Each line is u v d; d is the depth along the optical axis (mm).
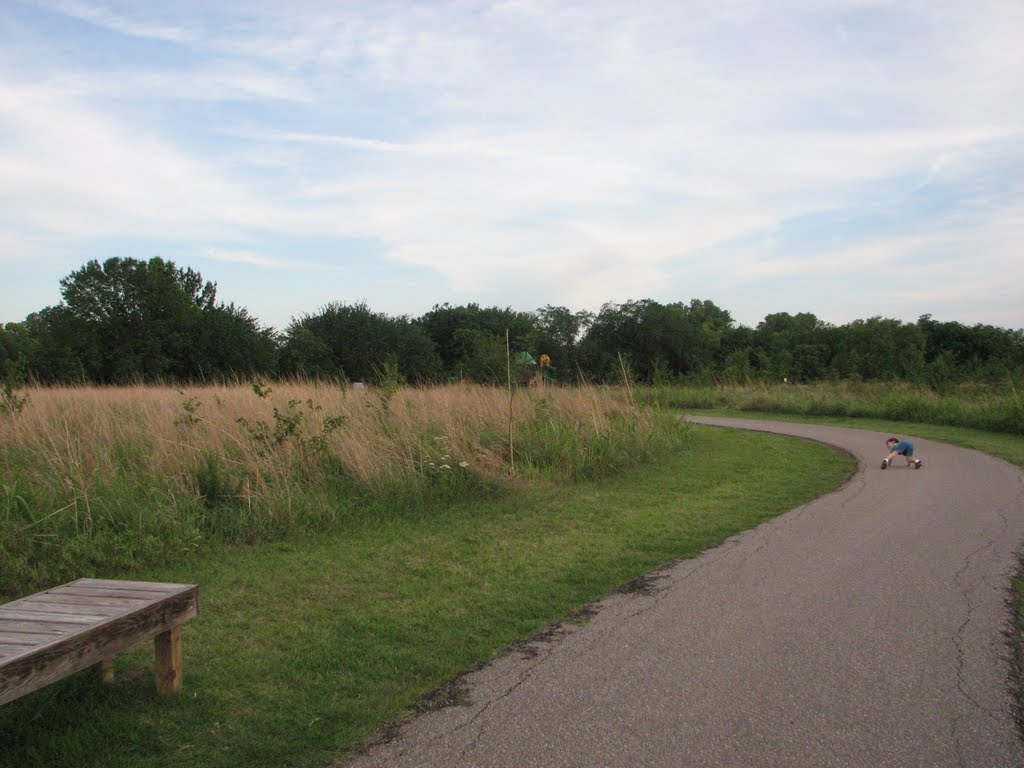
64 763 3309
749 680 4082
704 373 37406
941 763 3209
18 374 12172
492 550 7219
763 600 5520
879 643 4617
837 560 6676
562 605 5520
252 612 5402
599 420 14086
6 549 6133
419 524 8328
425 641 4805
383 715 3750
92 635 3385
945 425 22281
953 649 4508
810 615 5160
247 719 3725
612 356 52906
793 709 3725
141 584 4156
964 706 3750
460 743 3430
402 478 9367
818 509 9234
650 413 16516
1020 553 6840
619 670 4246
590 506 9445
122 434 10297
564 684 4070
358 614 5348
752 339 74875
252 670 4340
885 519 8547
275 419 10781
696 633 4832
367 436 10508
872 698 3846
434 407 12930
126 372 41406
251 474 8531
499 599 5676
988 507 9219
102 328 44312
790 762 3221
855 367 43031
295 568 6543
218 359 46469
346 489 9180
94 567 6340
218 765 3295
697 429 21391
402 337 58094
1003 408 20453
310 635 4926
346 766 3254
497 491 9898
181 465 8492
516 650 4609
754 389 33469
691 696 3887
